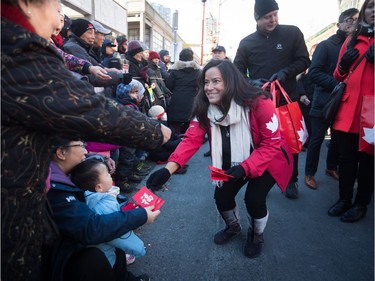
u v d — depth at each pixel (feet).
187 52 14.58
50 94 2.58
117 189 5.55
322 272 6.23
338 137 8.34
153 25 54.39
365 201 8.25
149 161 14.08
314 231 7.82
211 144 6.44
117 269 5.22
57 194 4.15
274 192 10.31
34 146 2.77
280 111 7.09
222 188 6.83
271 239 7.45
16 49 2.47
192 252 6.96
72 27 9.61
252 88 6.04
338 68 7.95
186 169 12.96
